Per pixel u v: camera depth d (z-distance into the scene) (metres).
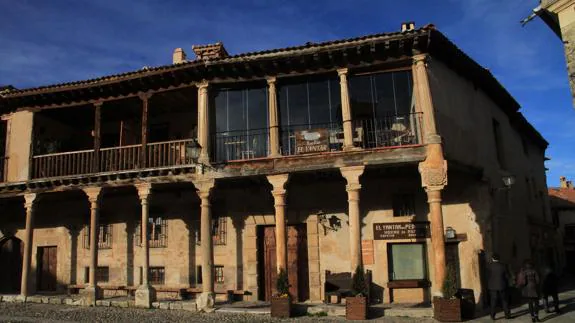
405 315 12.88
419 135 13.62
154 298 15.27
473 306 12.62
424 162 13.24
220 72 15.07
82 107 17.61
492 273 12.45
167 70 15.14
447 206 15.62
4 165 17.55
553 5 9.93
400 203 15.80
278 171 14.16
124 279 18.02
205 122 15.12
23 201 19.33
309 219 16.22
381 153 13.53
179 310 14.38
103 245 18.53
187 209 17.67
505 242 16.62
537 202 23.58
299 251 16.31
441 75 14.70
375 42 13.55
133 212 18.41
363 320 12.33
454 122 14.84
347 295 14.07
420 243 15.46
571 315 12.86
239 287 16.47
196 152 14.42
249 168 14.41
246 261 16.55
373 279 15.32
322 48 13.90
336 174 15.15
